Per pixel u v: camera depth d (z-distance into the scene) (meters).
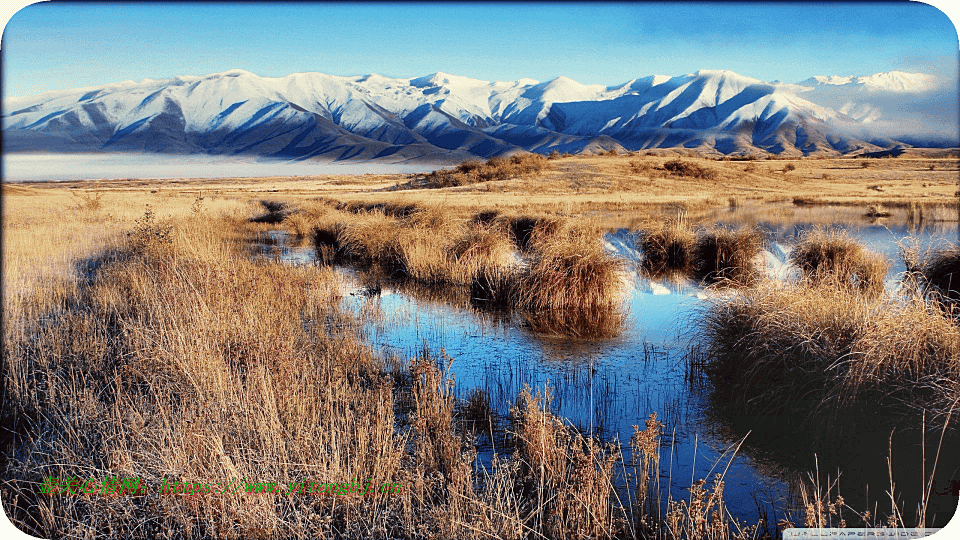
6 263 10.16
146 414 4.64
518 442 4.72
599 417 5.32
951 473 4.16
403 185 53.41
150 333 6.23
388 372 6.37
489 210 20.27
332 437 4.12
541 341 7.70
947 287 8.56
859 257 11.22
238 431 4.21
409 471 4.04
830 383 5.21
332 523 3.63
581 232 15.56
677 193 40.81
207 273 8.08
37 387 5.54
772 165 58.78
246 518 3.50
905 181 47.31
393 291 10.90
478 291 10.58
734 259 12.62
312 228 18.70
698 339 7.16
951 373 4.80
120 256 12.18
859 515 3.76
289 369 5.38
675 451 4.69
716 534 3.51
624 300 9.81
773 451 4.63
